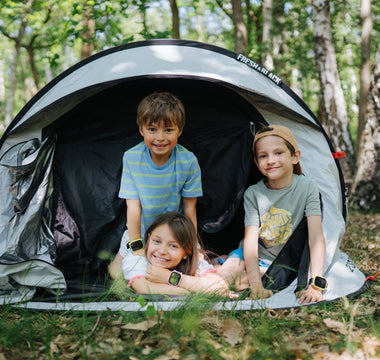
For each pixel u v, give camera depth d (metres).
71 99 3.05
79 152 3.44
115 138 3.51
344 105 7.48
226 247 3.58
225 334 2.20
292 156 2.98
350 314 2.43
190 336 2.16
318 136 3.33
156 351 2.00
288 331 2.27
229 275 3.01
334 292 2.74
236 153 3.50
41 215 3.05
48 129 3.25
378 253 3.94
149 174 3.01
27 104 3.24
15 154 3.09
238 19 9.16
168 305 2.48
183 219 2.84
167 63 3.02
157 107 2.78
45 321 2.37
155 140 2.83
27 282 2.67
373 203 5.88
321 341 2.14
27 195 2.99
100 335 2.20
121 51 3.15
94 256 3.36
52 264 2.69
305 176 3.11
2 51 19.72
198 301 2.46
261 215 3.04
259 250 3.13
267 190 3.05
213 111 3.51
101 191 3.45
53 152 3.33
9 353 2.02
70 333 2.23
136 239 2.97
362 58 8.91
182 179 3.05
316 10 7.64
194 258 2.86
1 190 3.01
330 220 3.12
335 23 11.76
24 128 3.15
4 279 2.64
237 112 3.49
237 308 2.52
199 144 3.53
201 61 3.09
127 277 2.83
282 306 2.57
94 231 3.39
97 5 7.50
